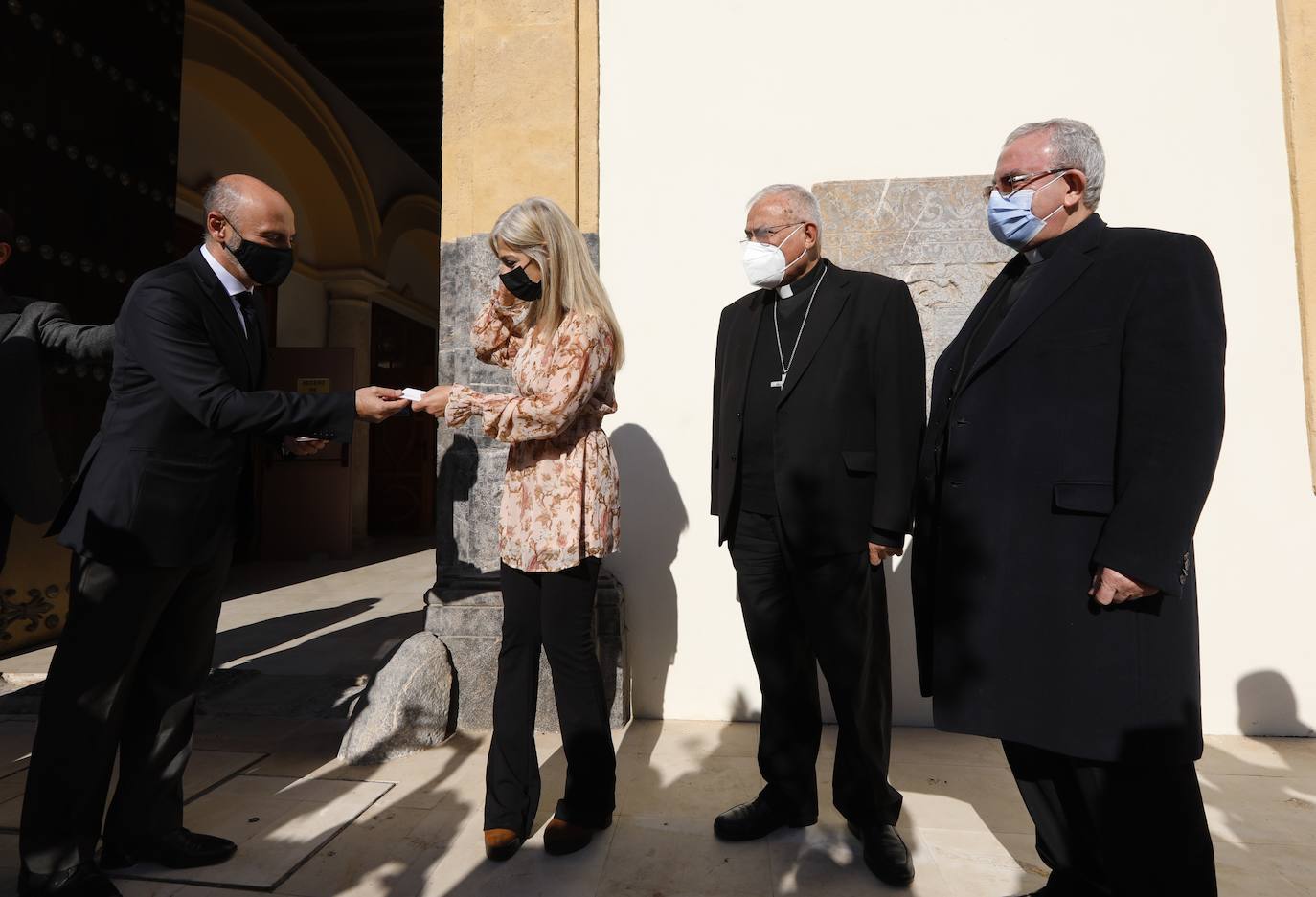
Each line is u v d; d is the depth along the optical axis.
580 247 2.01
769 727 2.06
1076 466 1.39
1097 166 1.50
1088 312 1.42
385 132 9.63
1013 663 1.40
